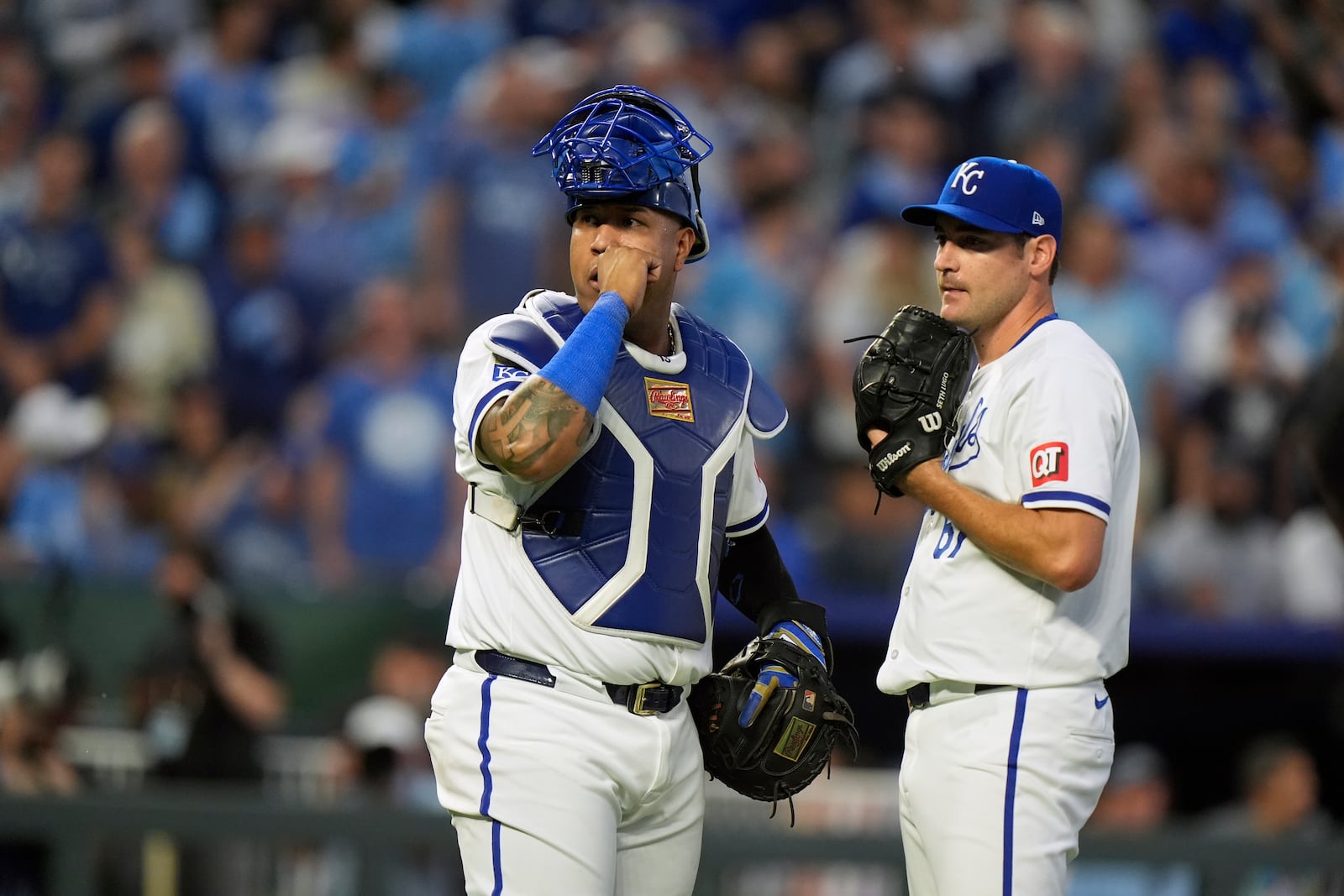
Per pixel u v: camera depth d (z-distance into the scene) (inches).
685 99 1530.5
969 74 1551.4
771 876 826.8
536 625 461.4
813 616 527.5
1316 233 1552.7
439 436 1288.1
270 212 1441.9
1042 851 480.7
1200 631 1136.2
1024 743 480.7
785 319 1387.8
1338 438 866.8
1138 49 1605.6
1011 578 486.6
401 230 1430.9
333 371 1365.7
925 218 520.7
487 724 463.5
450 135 1471.5
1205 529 1274.6
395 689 1027.3
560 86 1483.8
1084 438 477.1
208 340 1386.6
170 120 1510.8
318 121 1523.1
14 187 1466.5
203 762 978.7
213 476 1309.1
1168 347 1385.3
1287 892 829.2
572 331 470.0
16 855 823.1
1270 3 1651.1
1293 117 1621.6
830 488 1302.9
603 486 463.2
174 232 1456.7
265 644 1021.2
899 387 491.8
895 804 1026.1
